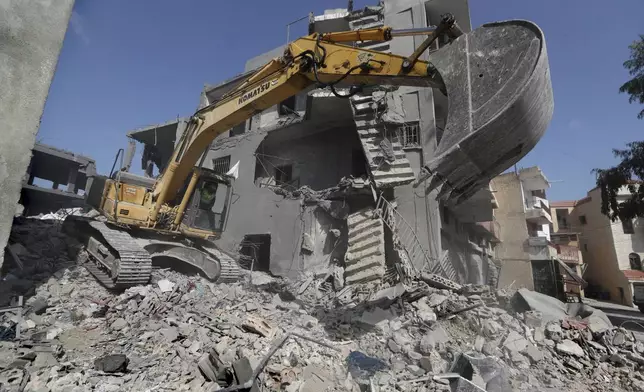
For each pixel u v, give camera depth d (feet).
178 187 30.58
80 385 13.28
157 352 17.16
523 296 29.81
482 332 24.16
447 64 16.01
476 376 15.79
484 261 77.66
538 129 13.71
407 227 39.58
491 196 44.91
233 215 53.52
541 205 114.93
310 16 55.01
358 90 18.75
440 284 32.55
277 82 21.90
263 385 14.26
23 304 20.88
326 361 17.88
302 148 55.42
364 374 16.60
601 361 22.06
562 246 109.60
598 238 117.91
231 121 25.59
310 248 44.96
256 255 52.65
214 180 33.37
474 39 15.39
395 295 29.30
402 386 15.72
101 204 29.53
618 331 25.12
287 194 49.96
